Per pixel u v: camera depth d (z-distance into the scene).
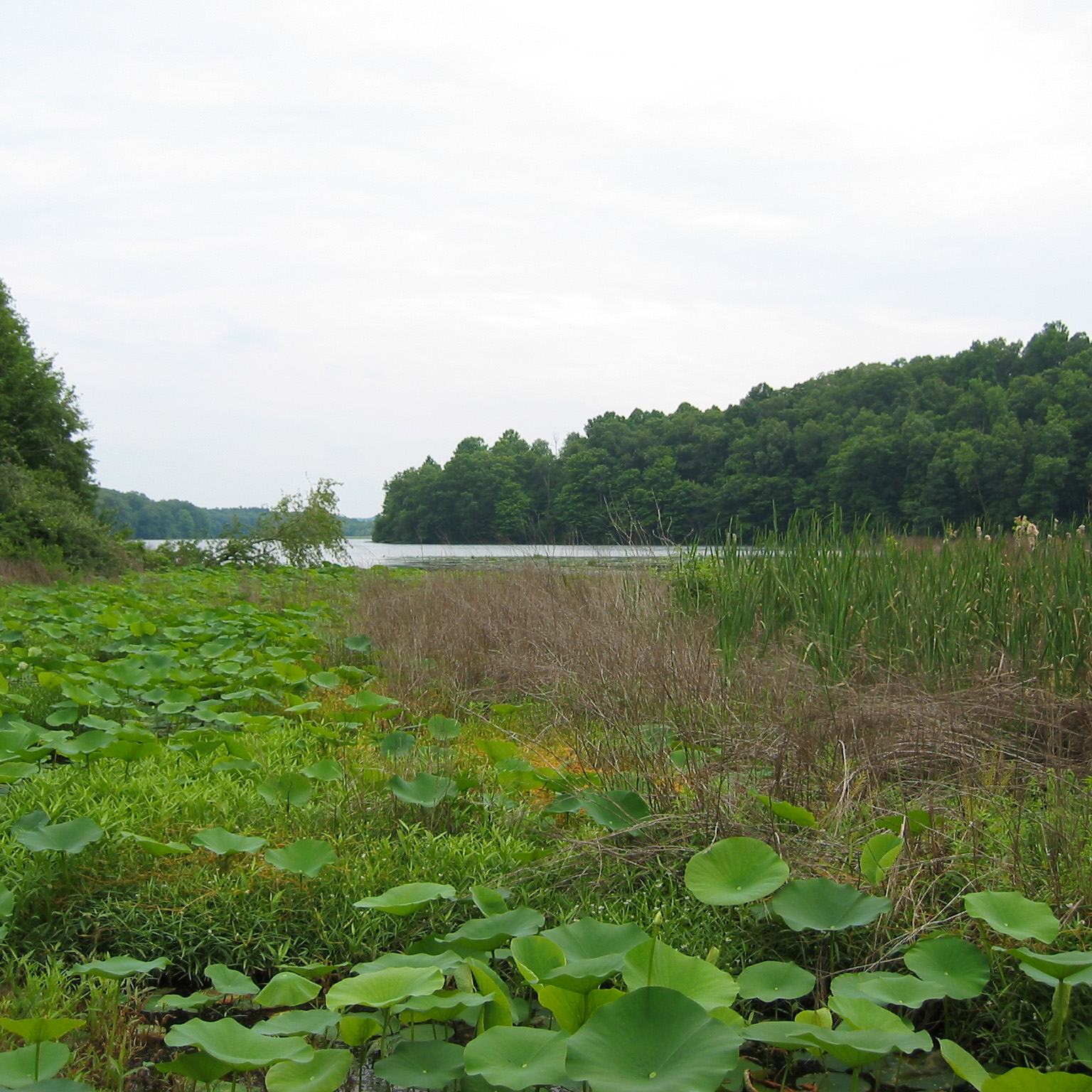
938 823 3.09
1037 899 2.62
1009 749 3.97
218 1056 1.80
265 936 2.72
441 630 6.91
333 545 18.66
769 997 2.16
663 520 8.19
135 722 4.81
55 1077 2.01
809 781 3.49
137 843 2.96
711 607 6.48
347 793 3.63
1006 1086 1.67
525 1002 2.33
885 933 2.62
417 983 1.99
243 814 3.45
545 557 9.12
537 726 4.98
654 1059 1.67
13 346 23.08
